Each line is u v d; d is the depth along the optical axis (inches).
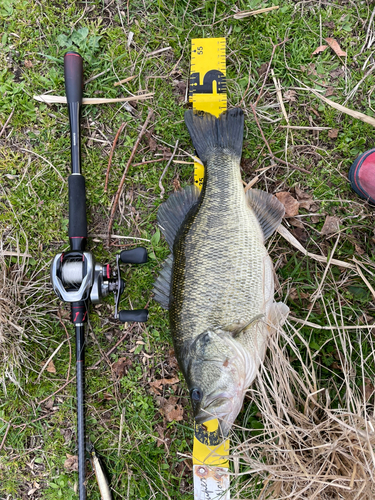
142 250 20.2
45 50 23.2
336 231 22.5
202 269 18.9
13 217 23.1
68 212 22.3
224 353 18.0
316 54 23.1
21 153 23.3
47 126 23.3
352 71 23.0
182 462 22.3
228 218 19.3
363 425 18.3
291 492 18.5
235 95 22.9
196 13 23.1
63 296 19.1
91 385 22.7
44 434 22.8
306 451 19.8
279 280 22.5
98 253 23.1
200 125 21.0
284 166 22.9
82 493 20.0
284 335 19.5
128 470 22.2
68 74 21.2
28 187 23.2
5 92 23.1
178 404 22.6
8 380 22.7
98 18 23.2
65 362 23.0
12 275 22.9
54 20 23.2
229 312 18.5
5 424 22.6
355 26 23.0
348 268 22.5
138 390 22.8
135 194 23.3
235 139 20.6
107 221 23.2
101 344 23.0
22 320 22.6
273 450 18.7
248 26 23.0
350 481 17.1
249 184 22.0
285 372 19.8
